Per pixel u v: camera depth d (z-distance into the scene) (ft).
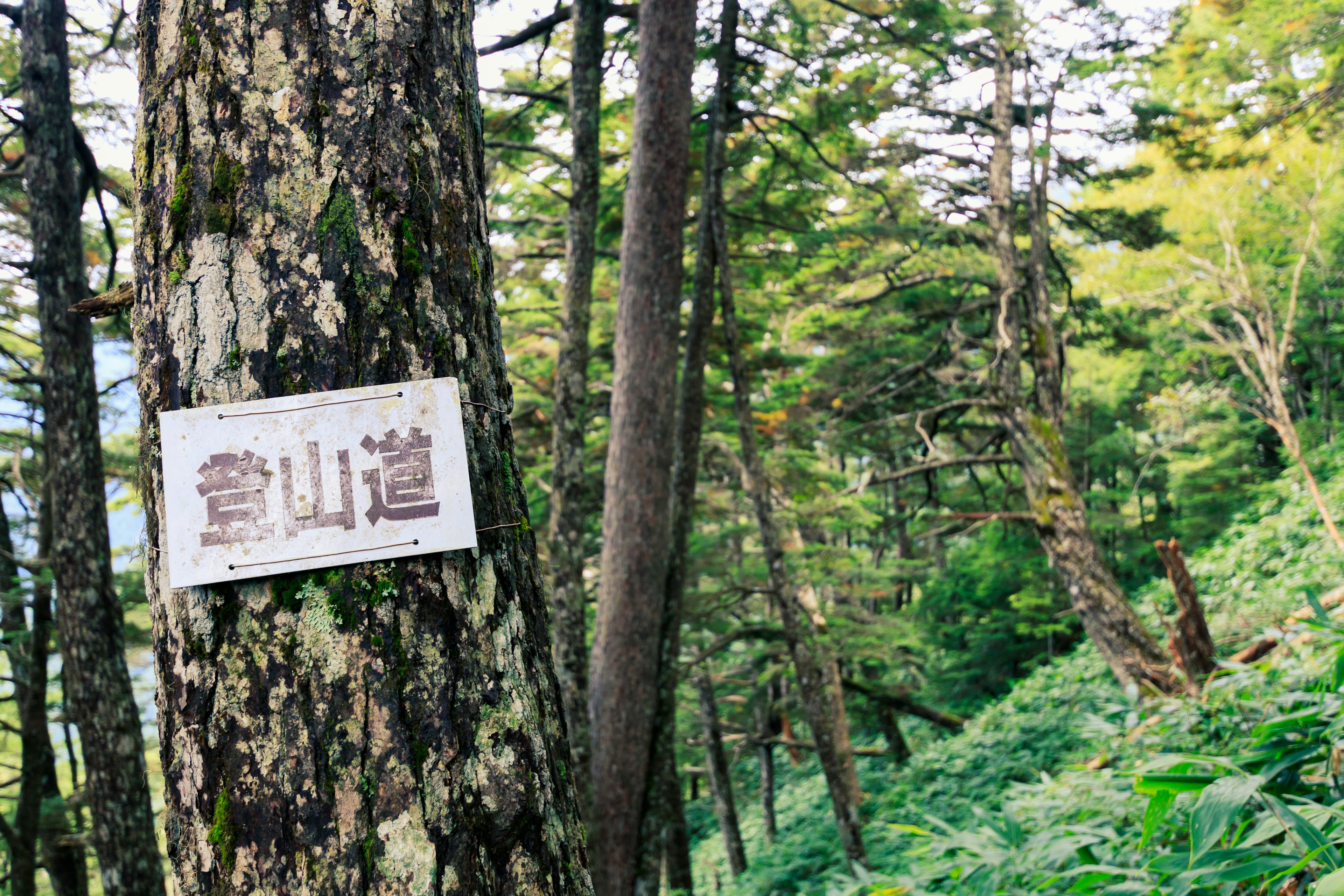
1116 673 36.04
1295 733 9.41
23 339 39.34
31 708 38.75
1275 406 58.34
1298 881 7.79
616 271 46.14
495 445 4.27
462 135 4.37
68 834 38.37
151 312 3.98
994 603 71.26
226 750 3.63
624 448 23.93
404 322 3.92
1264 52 41.29
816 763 65.82
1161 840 10.03
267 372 3.81
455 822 3.63
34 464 44.55
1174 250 62.18
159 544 3.91
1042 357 40.83
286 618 3.69
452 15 4.48
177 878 3.68
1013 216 41.78
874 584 56.75
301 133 3.91
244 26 3.96
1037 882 9.84
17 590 37.45
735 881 41.14
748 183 40.73
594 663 24.06
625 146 42.45
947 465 42.32
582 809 22.89
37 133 25.68
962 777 36.01
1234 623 29.89
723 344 43.39
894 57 35.35
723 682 59.93
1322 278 64.85
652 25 24.16
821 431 50.72
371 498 3.79
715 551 46.34
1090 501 73.10
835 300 47.60
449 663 3.77
